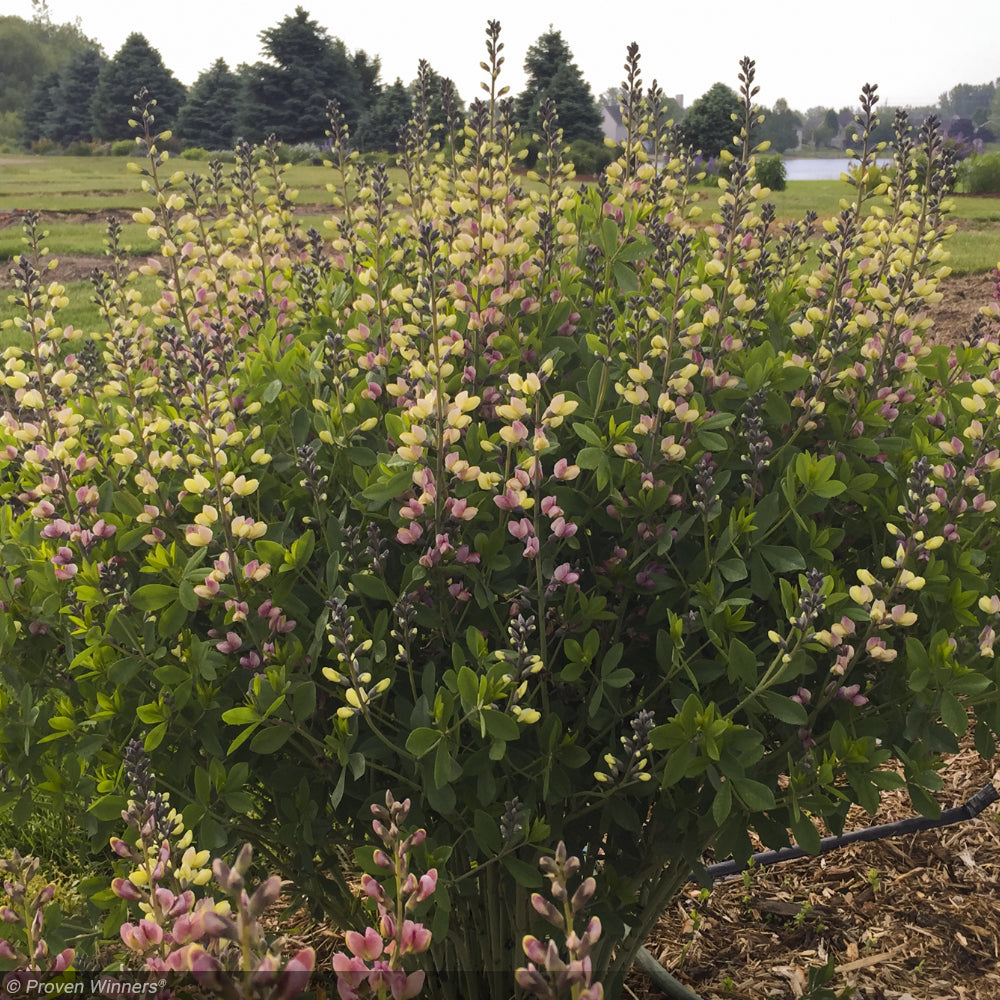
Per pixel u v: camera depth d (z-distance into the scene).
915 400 2.68
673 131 2.93
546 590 2.04
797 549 2.20
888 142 2.64
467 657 2.20
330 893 2.45
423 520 2.13
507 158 2.75
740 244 2.57
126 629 2.09
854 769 2.04
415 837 1.33
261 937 0.96
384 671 2.17
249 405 2.26
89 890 2.11
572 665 2.07
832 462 2.08
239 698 2.21
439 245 2.54
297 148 39.38
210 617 2.22
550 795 2.11
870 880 3.53
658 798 2.30
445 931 2.00
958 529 2.24
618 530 2.24
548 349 2.47
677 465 2.21
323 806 2.29
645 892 2.67
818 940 3.28
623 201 2.73
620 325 2.40
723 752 1.95
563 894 1.11
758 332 2.69
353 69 57.53
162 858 1.49
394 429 2.21
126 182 30.88
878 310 2.66
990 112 124.31
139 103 2.43
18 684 2.29
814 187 26.25
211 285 2.87
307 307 2.86
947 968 3.12
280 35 54.53
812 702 2.28
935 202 2.50
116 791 2.05
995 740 2.25
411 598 2.11
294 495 2.36
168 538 2.31
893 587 2.01
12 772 2.16
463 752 2.12
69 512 2.24
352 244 2.94
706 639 2.24
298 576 2.11
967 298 9.30
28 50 103.88
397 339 2.19
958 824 3.80
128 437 2.18
